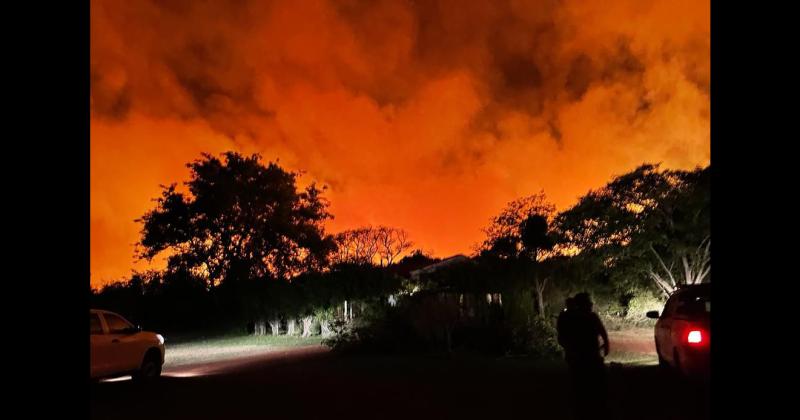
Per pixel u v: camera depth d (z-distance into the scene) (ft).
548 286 71.87
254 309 107.55
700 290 38.47
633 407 32.09
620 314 101.55
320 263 127.34
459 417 32.27
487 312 63.05
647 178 94.79
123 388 45.06
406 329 64.64
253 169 131.23
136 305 126.82
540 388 39.81
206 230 129.18
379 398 38.17
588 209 94.99
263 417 33.63
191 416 34.35
